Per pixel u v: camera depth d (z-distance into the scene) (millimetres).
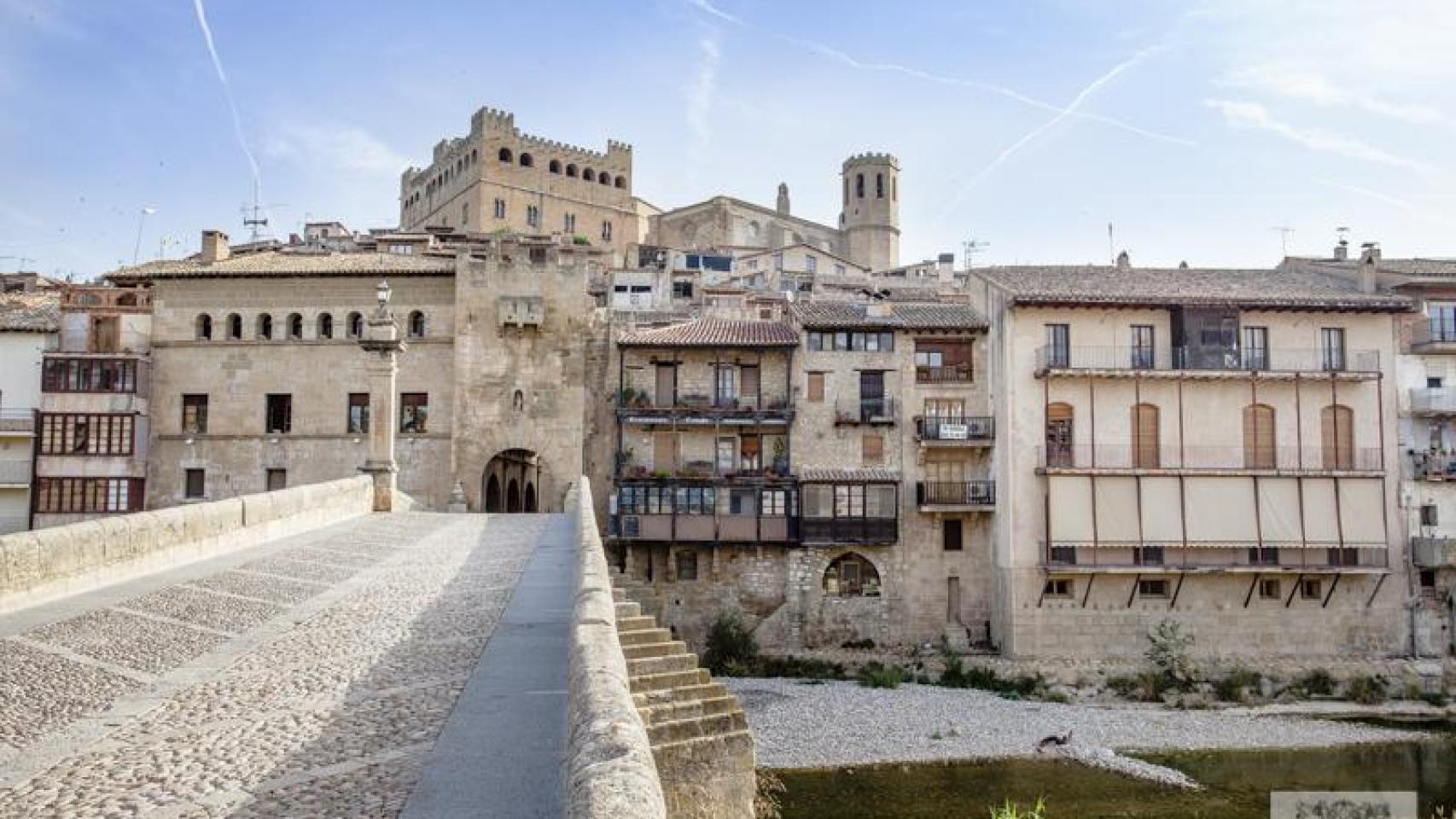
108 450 55531
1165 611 51844
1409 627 52531
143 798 9125
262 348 56375
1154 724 45000
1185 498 51375
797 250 111500
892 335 55906
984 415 55469
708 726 16594
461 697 12664
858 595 54688
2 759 10250
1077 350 53344
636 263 99625
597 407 56656
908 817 33281
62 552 19562
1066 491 51250
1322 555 51781
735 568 54812
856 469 55156
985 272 58469
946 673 50938
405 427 55656
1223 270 60875
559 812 8695
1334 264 61688
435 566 25156
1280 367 53781
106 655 14852
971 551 54969
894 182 142625
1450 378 54562
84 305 57656
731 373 56156
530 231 125750
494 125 123812
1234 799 35656
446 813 8672
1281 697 49562
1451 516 53469
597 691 8352
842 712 45156
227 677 13750
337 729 11273
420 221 143375
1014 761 39469
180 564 24234
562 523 37156
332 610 18859
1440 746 42594
